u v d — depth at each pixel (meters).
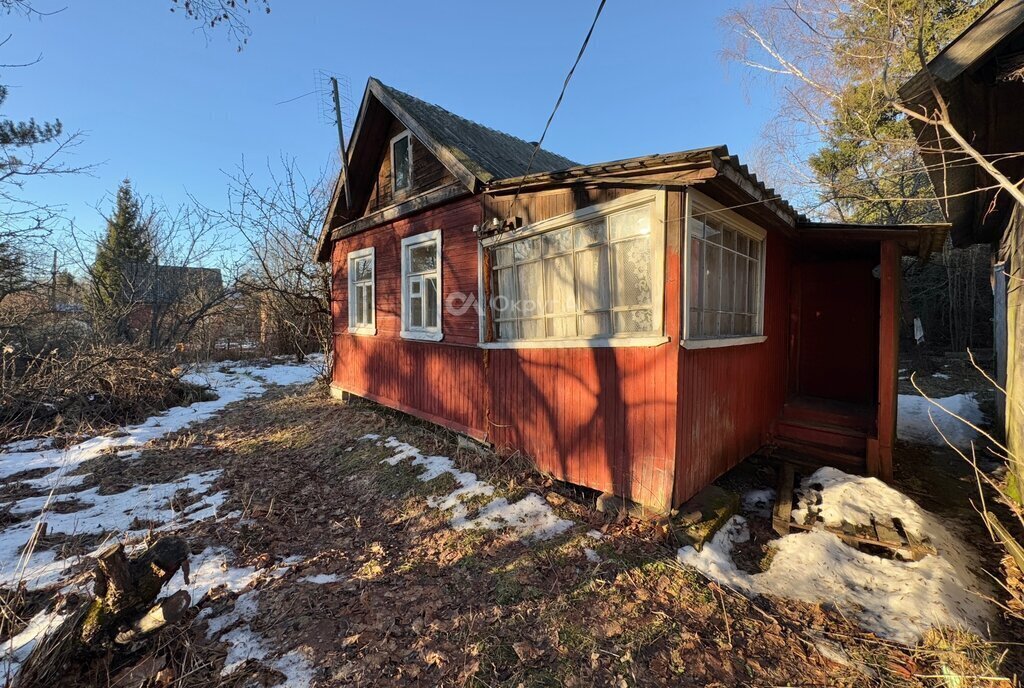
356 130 8.25
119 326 13.31
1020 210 4.66
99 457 6.54
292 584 3.48
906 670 2.51
